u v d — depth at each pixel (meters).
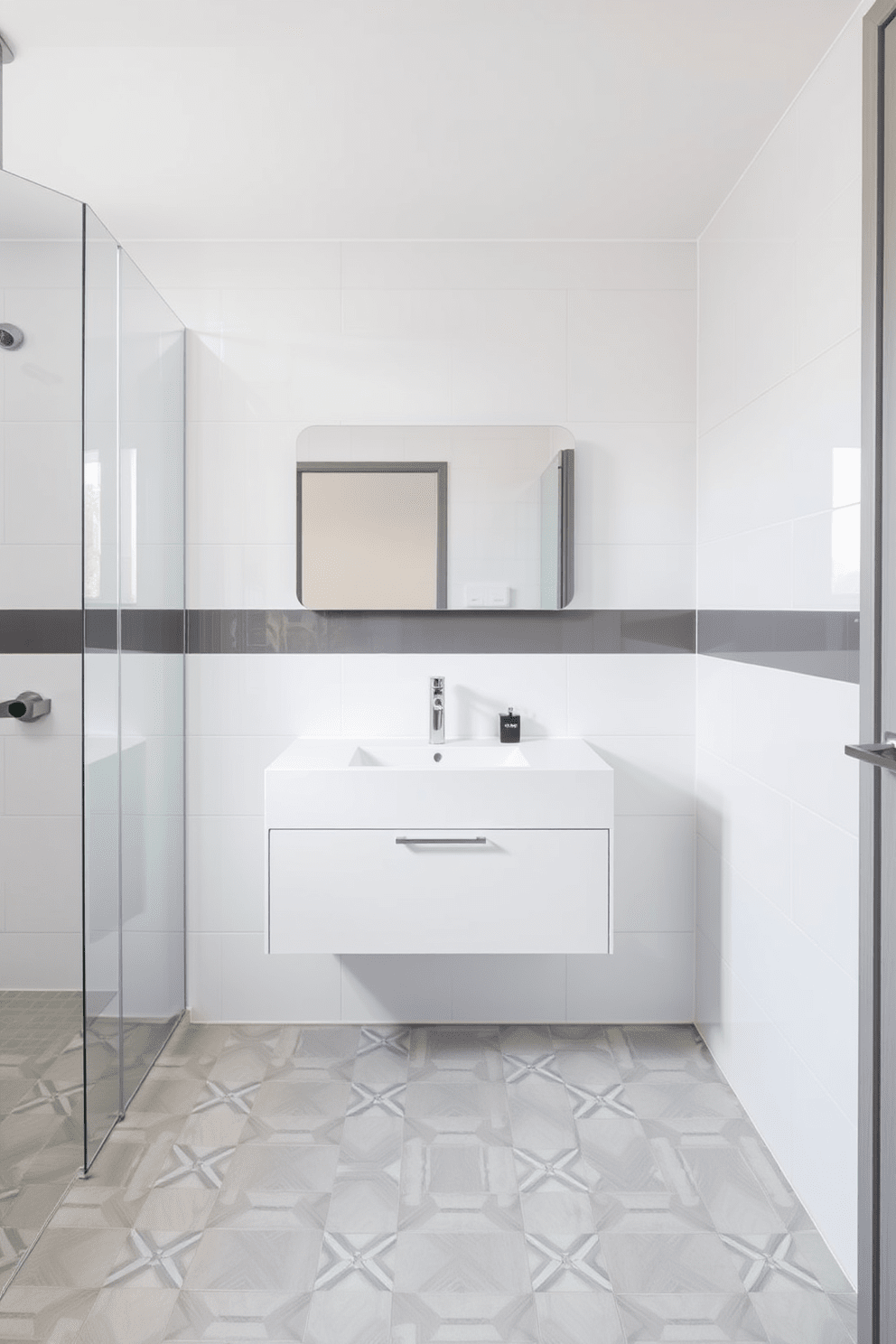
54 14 1.71
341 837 2.42
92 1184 2.06
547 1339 1.64
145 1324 1.67
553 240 2.79
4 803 1.87
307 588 2.78
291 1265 1.82
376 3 1.68
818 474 1.88
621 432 2.81
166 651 2.61
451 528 2.79
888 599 1.58
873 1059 1.62
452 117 2.10
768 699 2.19
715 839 2.63
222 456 2.79
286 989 2.86
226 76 1.92
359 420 2.80
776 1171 2.12
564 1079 2.54
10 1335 1.65
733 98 2.01
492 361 2.80
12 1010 1.86
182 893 2.80
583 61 1.88
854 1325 1.67
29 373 1.82
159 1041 2.61
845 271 1.75
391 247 2.78
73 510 1.90
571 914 2.44
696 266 2.79
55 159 2.28
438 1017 2.86
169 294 2.78
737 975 2.44
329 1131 2.28
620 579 2.83
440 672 2.83
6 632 1.83
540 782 2.42
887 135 1.57
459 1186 2.06
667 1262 1.83
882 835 1.60
